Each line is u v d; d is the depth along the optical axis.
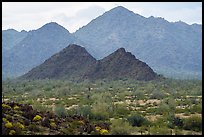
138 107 73.00
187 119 47.12
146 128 43.28
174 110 63.19
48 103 81.19
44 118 32.50
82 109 54.16
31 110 34.22
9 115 30.73
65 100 88.69
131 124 47.44
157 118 53.38
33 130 29.86
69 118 36.06
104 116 53.88
